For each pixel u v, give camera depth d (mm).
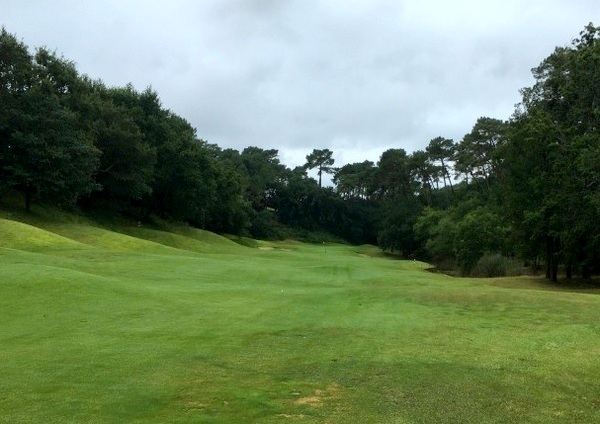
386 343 10672
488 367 9000
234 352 9539
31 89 40094
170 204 60719
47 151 38938
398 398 7211
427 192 98938
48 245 29234
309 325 12430
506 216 36375
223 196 79250
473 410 6848
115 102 58250
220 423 6055
